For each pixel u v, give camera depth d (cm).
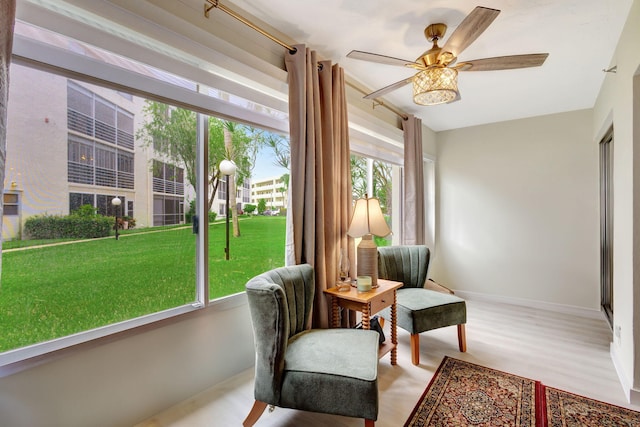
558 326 306
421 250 293
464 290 417
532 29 197
